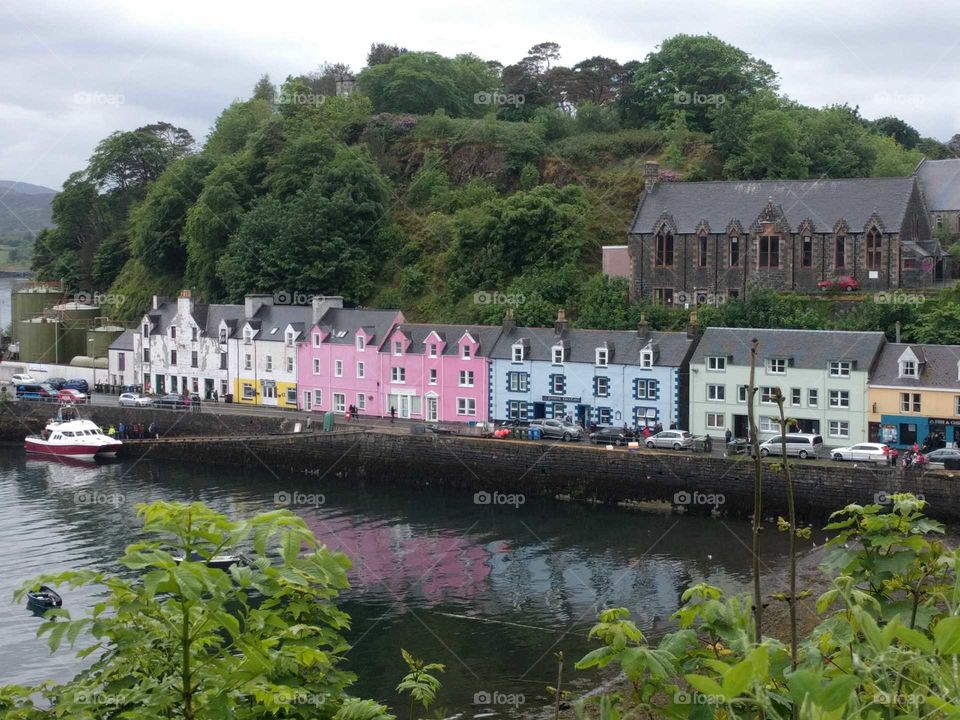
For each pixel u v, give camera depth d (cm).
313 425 8212
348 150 11544
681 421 7450
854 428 6825
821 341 7031
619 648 1016
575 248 9850
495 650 4166
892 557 1084
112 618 1012
